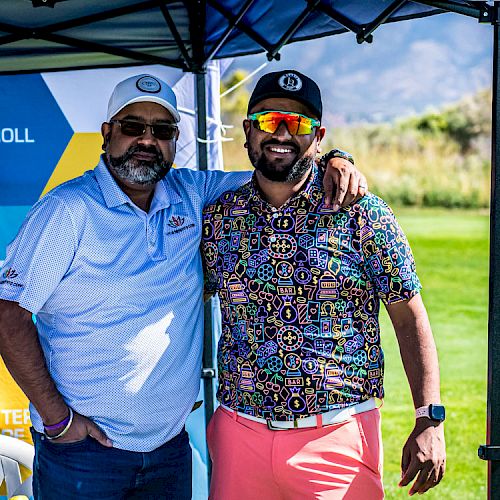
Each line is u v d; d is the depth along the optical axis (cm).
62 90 388
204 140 374
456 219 1609
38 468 266
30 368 248
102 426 258
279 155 247
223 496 264
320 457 251
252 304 253
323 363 248
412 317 251
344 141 1723
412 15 307
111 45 365
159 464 268
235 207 260
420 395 247
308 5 300
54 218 246
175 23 362
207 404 376
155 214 260
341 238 248
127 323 253
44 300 247
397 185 1675
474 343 1150
